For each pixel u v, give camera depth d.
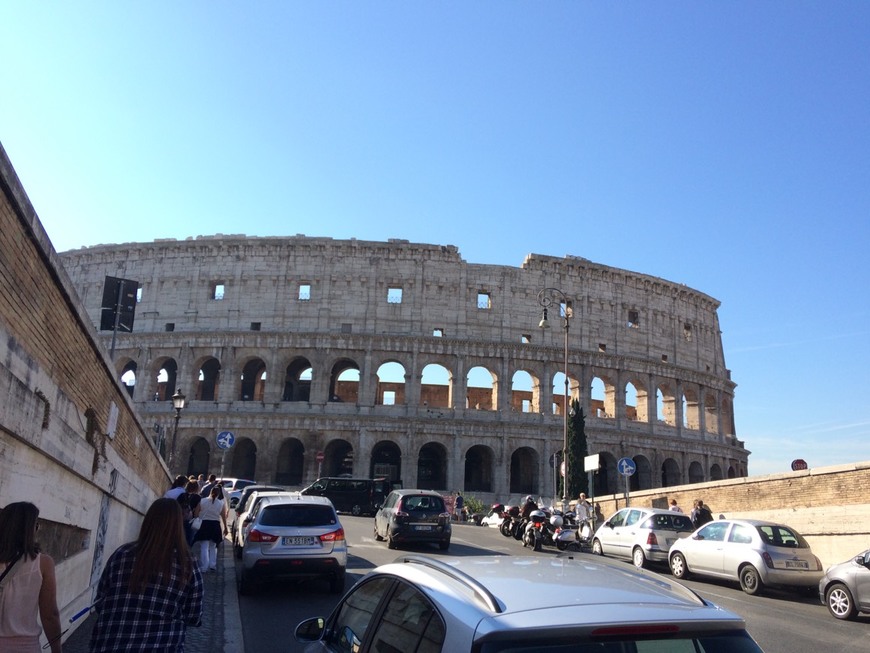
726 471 89.75
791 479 33.38
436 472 84.56
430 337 78.69
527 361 80.38
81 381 13.98
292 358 79.12
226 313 81.00
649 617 4.91
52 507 12.46
